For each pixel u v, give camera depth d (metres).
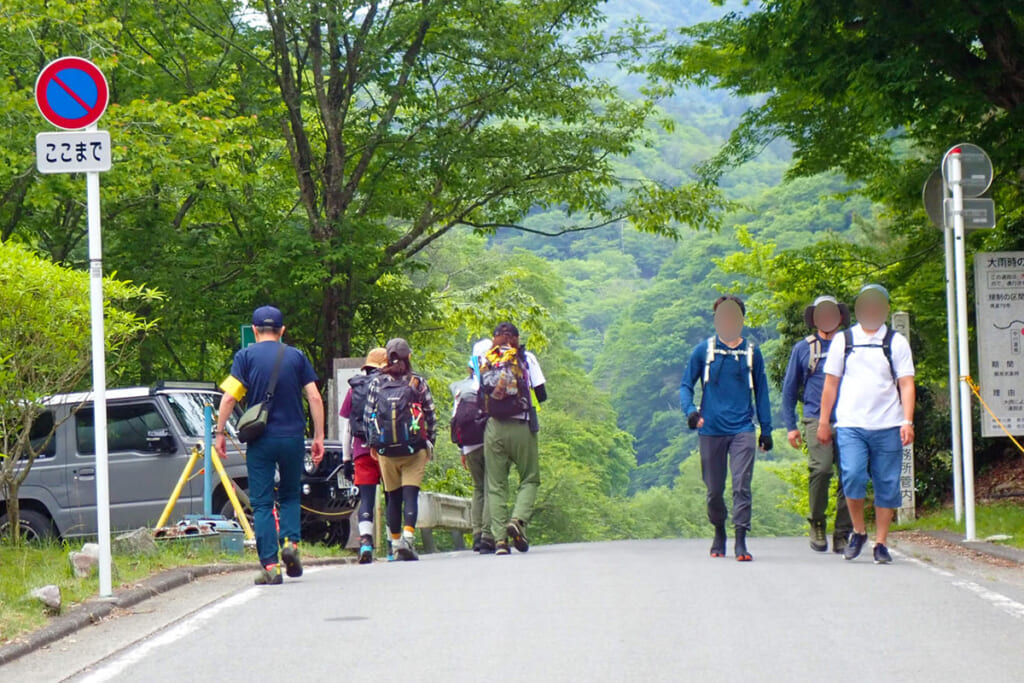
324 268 26.91
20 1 22.59
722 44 24.66
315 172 29.75
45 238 27.97
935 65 17.78
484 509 17.14
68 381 14.77
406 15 27.31
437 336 34.53
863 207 115.75
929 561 12.75
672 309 159.50
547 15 29.09
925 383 25.52
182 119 23.89
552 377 80.75
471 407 17.00
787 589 10.17
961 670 6.87
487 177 29.33
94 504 18.20
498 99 28.72
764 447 13.41
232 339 30.45
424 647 7.78
